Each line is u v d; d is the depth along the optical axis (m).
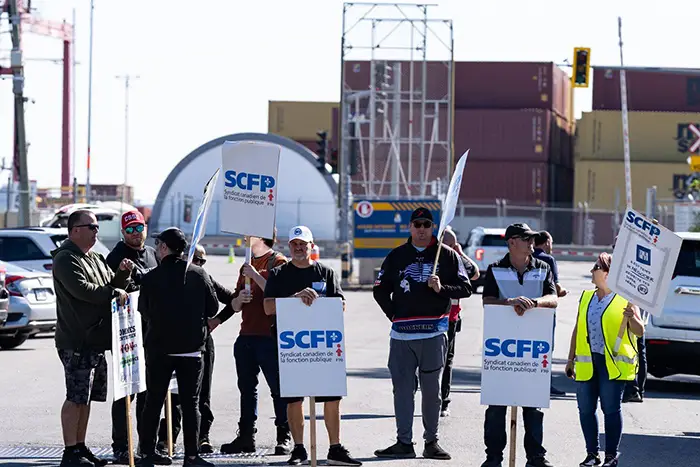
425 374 14.04
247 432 14.41
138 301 12.57
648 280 12.86
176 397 14.34
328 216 94.12
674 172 90.19
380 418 17.27
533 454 12.94
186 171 95.50
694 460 14.33
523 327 11.91
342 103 57.38
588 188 90.50
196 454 12.62
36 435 15.37
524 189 83.44
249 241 13.48
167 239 12.55
